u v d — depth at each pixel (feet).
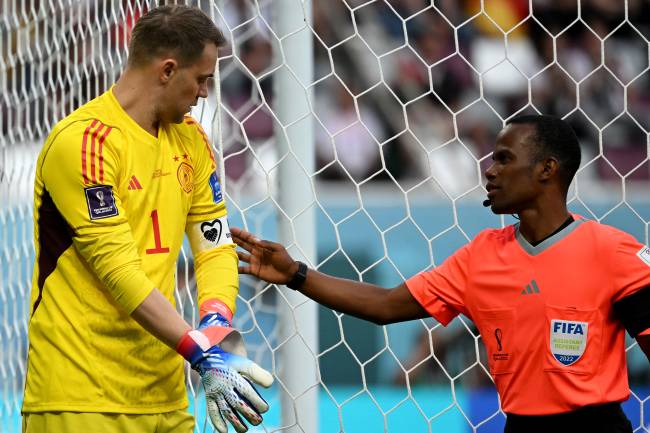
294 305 45.14
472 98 97.55
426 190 91.04
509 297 33.99
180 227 32.71
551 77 98.99
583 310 32.91
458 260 35.86
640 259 32.73
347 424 63.26
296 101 45.73
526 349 33.42
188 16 31.14
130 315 30.27
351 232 72.90
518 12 100.53
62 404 31.04
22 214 52.01
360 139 94.53
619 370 33.17
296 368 45.03
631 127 96.99
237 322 68.28
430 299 36.04
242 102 93.61
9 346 53.31
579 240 33.55
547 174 33.78
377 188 92.17
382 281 72.49
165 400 32.65
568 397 32.60
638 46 100.22
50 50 51.13
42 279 31.78
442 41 99.09
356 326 72.59
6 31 61.21
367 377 72.43
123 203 31.22
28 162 58.39
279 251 36.94
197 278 33.71
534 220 34.06
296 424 43.24
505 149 34.12
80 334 31.22
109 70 47.42
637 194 76.84
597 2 100.22
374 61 97.25
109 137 30.73
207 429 48.21
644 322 32.48
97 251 30.12
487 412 63.46
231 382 29.53
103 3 45.06
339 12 97.71
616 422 32.65
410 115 96.07
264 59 94.12
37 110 52.42
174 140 32.78
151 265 31.76
